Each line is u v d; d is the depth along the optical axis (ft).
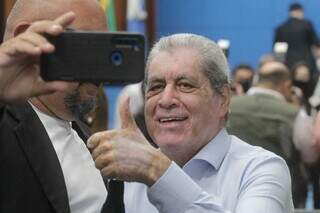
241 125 21.36
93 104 9.34
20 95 7.02
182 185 8.21
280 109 21.53
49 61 6.97
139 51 7.06
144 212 9.43
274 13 60.23
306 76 30.27
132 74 7.04
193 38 9.27
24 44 6.84
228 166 9.31
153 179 8.13
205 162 9.30
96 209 9.43
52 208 9.02
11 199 8.91
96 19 9.21
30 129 9.14
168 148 9.23
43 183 9.00
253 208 8.76
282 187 9.05
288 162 21.54
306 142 21.56
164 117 9.15
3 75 6.97
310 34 51.26
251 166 9.20
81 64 7.02
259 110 21.45
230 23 60.75
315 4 60.39
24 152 9.02
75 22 9.09
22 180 8.96
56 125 9.55
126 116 8.20
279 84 22.25
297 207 22.03
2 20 21.33
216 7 60.64
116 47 7.03
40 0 9.21
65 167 9.42
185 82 9.11
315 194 23.32
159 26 60.85
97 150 8.04
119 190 8.25
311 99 23.50
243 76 30.78
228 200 9.12
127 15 48.49
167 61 9.13
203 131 9.21
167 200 8.20
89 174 9.56
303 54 50.96
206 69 9.16
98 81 7.06
